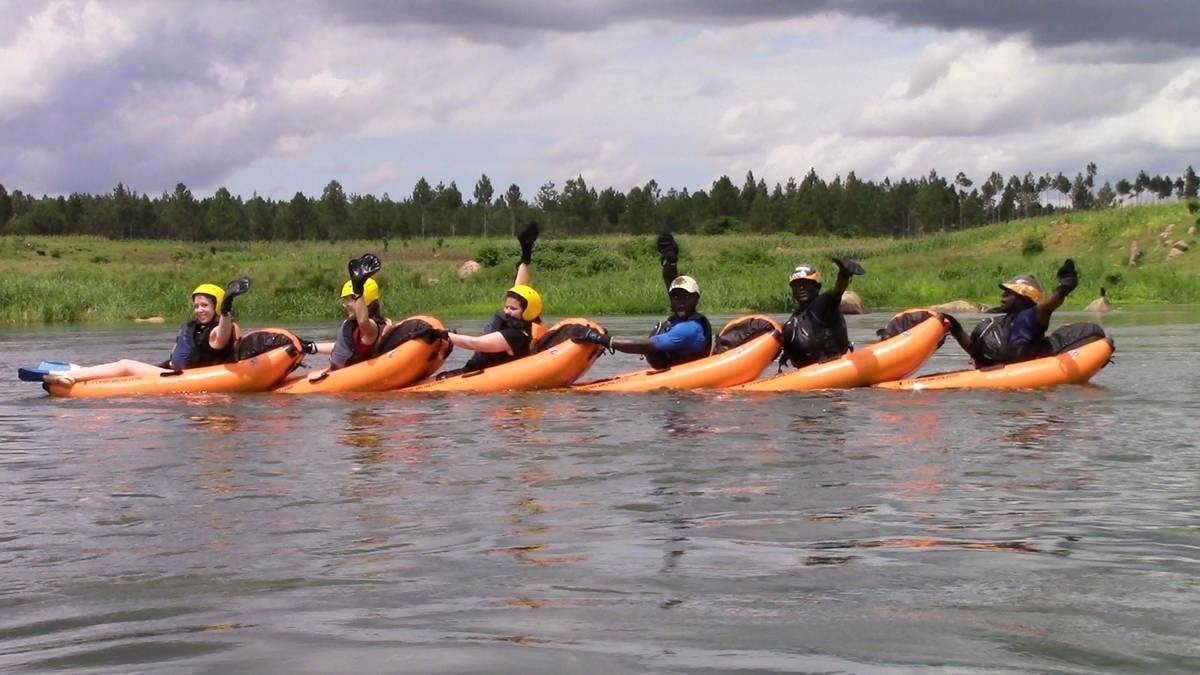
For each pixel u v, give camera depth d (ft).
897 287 121.29
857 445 23.02
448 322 88.94
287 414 28.94
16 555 14.35
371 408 30.04
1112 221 164.55
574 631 10.95
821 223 313.32
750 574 13.09
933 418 27.12
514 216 316.19
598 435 24.62
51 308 96.37
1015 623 11.16
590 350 34.91
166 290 109.81
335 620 11.43
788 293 103.86
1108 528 15.48
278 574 13.30
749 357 34.42
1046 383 33.68
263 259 180.04
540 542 14.79
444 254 199.31
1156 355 45.47
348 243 257.96
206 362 34.83
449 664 9.95
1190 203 157.38
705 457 21.59
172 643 10.75
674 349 35.09
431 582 12.86
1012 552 14.11
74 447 23.65
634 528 15.60
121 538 15.25
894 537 14.97
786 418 27.25
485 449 22.79
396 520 16.24
